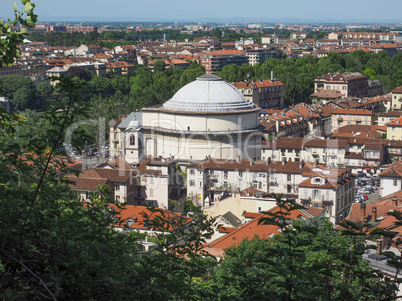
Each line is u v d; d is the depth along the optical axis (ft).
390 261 113.60
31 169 134.31
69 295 112.16
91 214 133.28
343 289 115.65
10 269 117.39
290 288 107.96
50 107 123.95
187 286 134.00
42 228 119.75
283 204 119.34
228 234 380.17
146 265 132.26
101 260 122.01
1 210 120.57
